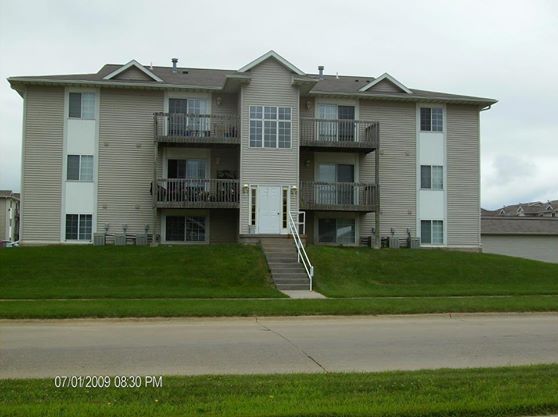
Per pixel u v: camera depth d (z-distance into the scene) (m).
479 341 12.07
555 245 42.25
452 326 14.52
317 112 31.72
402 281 23.50
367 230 31.70
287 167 28.91
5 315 14.60
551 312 17.52
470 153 33.12
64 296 18.31
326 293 20.30
